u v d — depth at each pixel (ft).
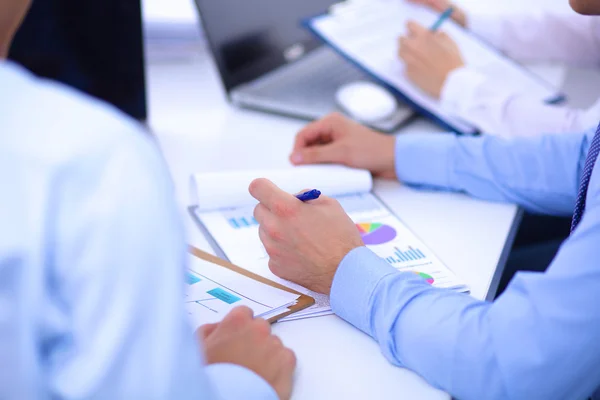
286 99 4.31
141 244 1.29
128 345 1.28
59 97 1.38
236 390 1.91
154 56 5.07
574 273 2.14
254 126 4.15
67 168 1.28
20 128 1.31
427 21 4.84
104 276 1.27
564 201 3.39
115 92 3.95
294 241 2.60
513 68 4.67
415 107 4.24
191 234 2.99
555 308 2.14
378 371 2.28
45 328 1.28
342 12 4.63
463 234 3.13
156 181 1.35
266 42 4.58
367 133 3.61
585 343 2.12
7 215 1.26
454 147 3.49
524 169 3.40
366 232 3.04
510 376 2.16
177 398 1.32
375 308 2.39
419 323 2.28
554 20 5.24
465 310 2.31
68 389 1.29
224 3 4.25
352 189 3.37
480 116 4.12
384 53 4.42
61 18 3.68
